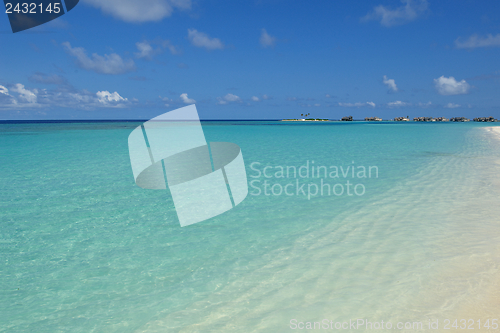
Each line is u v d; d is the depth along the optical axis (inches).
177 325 108.0
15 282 141.0
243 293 127.4
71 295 130.1
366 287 127.2
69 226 215.5
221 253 167.9
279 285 132.3
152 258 163.8
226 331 103.6
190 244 181.6
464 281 127.3
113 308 120.0
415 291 121.7
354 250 164.2
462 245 163.9
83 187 334.6
